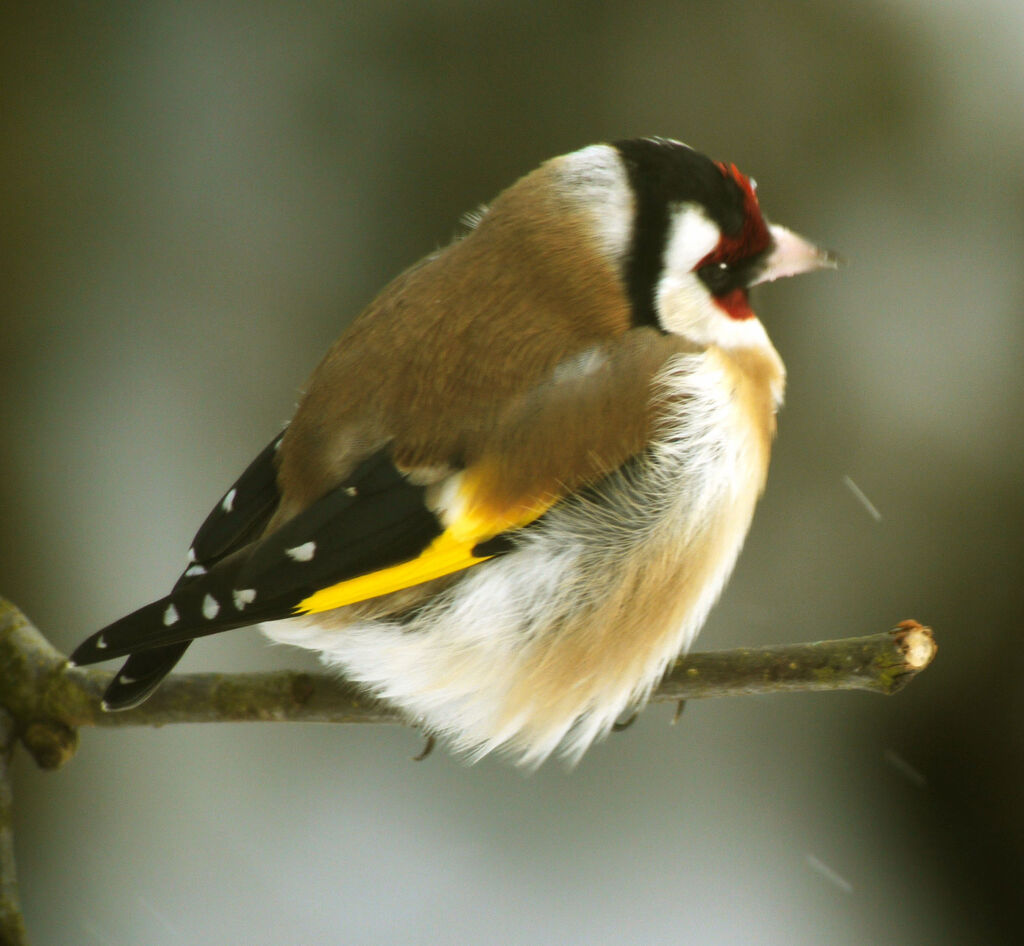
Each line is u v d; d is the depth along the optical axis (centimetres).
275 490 684
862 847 1038
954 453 1139
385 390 669
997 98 1220
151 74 1233
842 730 1094
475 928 985
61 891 1018
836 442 1145
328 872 1012
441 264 699
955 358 1161
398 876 1004
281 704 714
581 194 700
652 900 991
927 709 1088
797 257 730
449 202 1206
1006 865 1060
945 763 1083
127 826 1040
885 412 1151
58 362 1144
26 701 710
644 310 703
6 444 1115
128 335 1155
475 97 1227
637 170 702
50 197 1188
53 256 1173
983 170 1209
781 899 1009
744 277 730
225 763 1059
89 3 1239
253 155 1215
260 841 1028
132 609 1067
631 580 699
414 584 666
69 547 1086
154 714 714
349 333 698
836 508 1134
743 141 1215
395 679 696
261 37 1242
